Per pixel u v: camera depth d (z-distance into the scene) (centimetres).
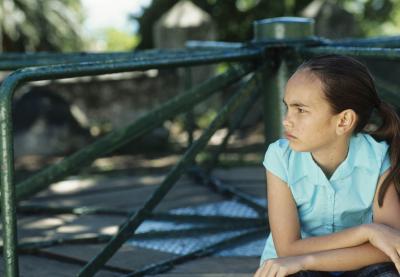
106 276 278
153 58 234
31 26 1311
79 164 284
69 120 749
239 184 453
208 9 1452
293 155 182
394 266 168
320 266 168
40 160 708
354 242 169
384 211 179
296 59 298
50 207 384
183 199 412
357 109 172
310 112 170
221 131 794
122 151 722
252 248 307
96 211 385
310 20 316
